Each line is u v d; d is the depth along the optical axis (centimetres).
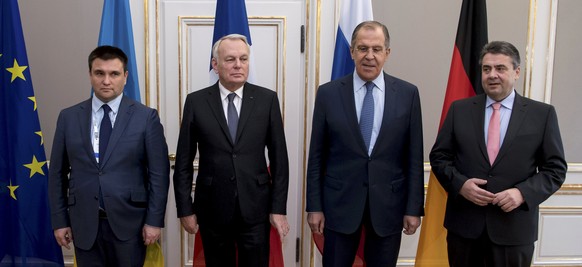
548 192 167
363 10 229
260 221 188
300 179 266
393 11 255
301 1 256
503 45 172
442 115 225
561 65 259
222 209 184
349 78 188
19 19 219
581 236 268
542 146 172
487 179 172
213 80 228
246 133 185
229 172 183
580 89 260
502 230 171
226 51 183
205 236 190
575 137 262
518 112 175
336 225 184
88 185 179
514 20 256
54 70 255
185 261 270
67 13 253
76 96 257
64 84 256
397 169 185
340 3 253
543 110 174
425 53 258
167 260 270
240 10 226
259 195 187
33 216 220
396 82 187
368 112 182
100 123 184
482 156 174
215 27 228
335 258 187
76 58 255
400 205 185
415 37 257
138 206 184
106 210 177
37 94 256
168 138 261
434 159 188
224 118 186
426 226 228
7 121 220
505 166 170
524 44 257
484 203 168
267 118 190
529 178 170
